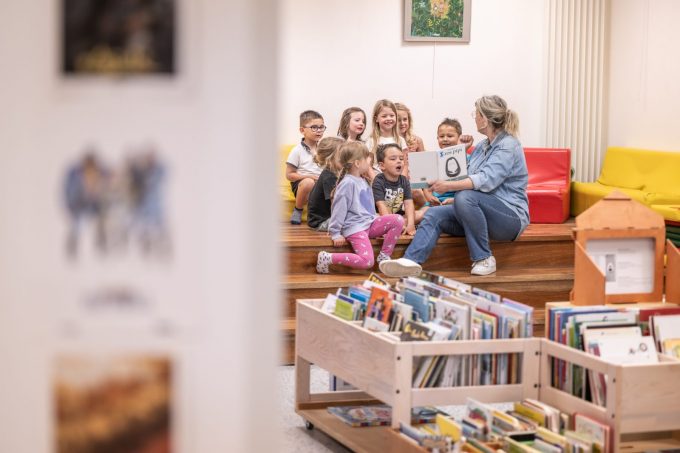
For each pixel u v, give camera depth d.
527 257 5.63
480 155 5.46
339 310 3.61
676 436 3.29
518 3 8.13
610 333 3.15
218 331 1.36
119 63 1.32
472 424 3.00
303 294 5.05
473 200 5.26
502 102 5.38
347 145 5.30
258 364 1.38
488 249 5.35
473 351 3.16
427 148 8.09
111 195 1.33
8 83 1.31
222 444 1.38
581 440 2.86
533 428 3.01
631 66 7.95
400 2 7.93
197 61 1.33
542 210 6.96
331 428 3.60
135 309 1.35
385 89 7.96
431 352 3.11
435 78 8.04
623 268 3.58
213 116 1.33
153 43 1.32
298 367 3.90
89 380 1.35
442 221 5.39
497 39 8.12
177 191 1.34
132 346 1.35
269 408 1.39
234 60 1.33
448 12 8.00
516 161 5.37
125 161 1.33
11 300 1.33
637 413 2.93
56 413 1.35
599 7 8.11
